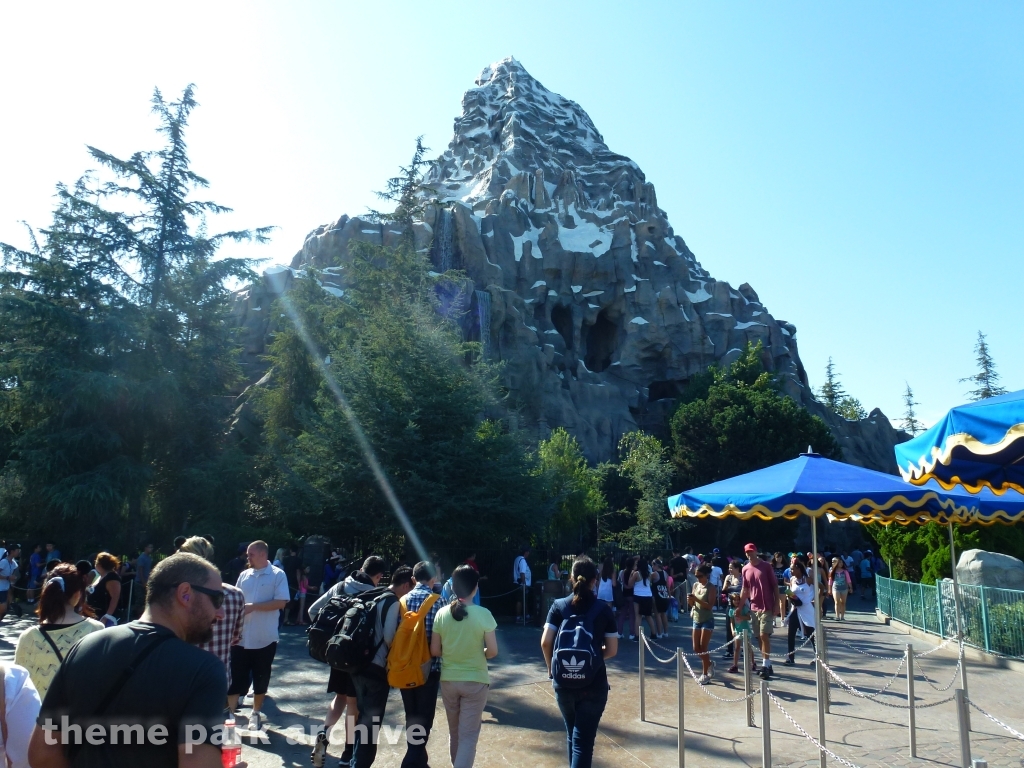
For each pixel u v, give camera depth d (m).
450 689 6.17
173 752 2.74
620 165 88.38
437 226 59.84
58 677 2.87
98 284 25.95
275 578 8.28
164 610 3.07
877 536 22.86
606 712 9.43
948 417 6.17
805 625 13.38
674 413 50.47
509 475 20.42
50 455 23.20
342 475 20.12
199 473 24.70
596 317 65.38
